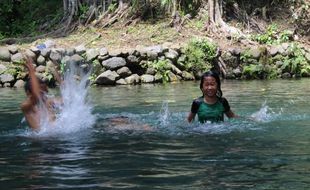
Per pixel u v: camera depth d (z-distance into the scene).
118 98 9.04
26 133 5.37
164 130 5.48
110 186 3.30
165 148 4.52
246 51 13.62
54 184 3.36
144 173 3.62
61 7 17.23
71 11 16.17
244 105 7.65
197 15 15.61
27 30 16.67
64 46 13.93
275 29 15.27
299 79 12.92
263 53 13.62
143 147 4.59
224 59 13.51
